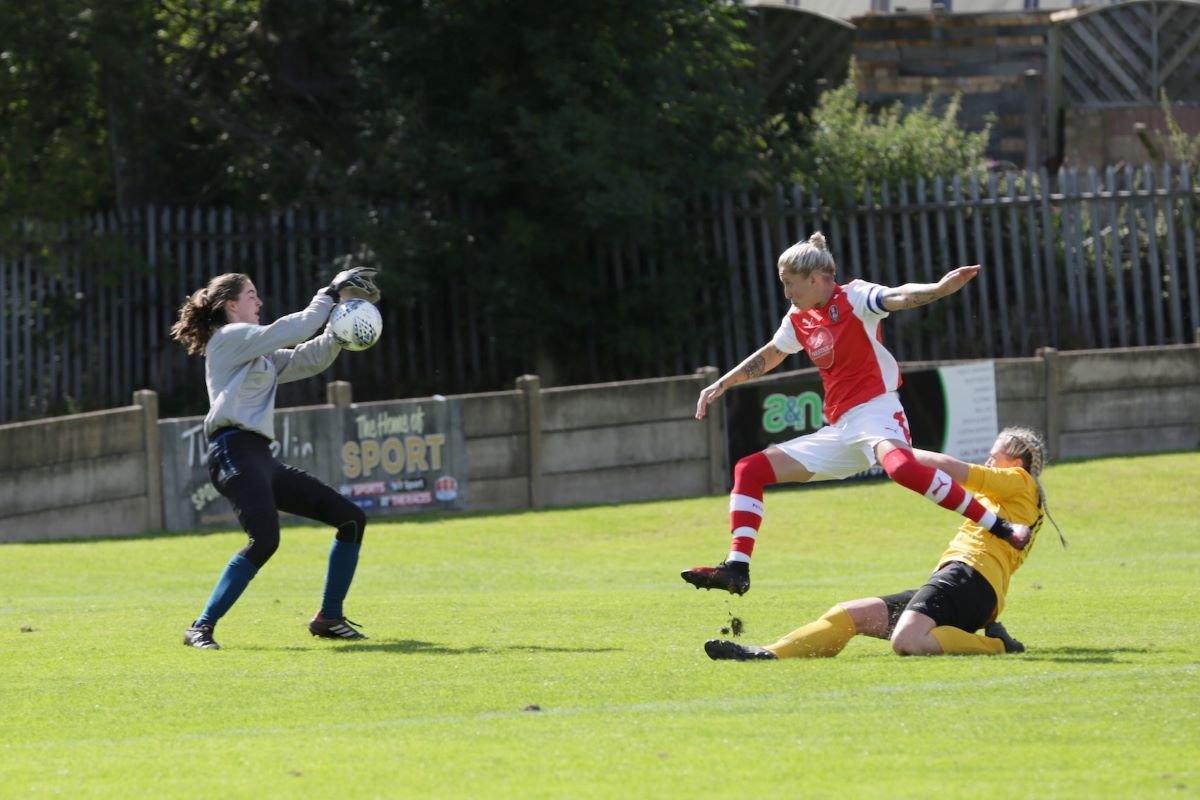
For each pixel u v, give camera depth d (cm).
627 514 4459
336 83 5994
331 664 2052
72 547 4016
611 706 1706
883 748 1451
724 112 5444
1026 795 1274
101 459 4269
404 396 5519
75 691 1880
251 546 2233
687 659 2028
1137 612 2495
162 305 5459
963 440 4819
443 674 1948
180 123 5994
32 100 5947
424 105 5506
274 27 5766
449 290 5597
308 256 5403
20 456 4144
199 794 1346
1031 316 5444
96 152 6228
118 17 5469
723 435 4828
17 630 2481
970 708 1622
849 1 8462
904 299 1969
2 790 1382
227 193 6100
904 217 5441
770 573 3541
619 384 4738
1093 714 1582
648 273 5634
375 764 1442
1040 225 5506
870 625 2033
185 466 4366
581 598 2952
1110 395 4994
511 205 5569
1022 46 7375
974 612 2011
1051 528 4078
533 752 1473
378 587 3375
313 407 4478
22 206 5959
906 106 7375
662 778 1355
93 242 5378
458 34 5406
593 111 5297
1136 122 7244
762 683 1811
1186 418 5059
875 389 2030
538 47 5197
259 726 1656
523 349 5441
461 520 4431
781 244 5547
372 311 2278
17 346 5384
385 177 5431
